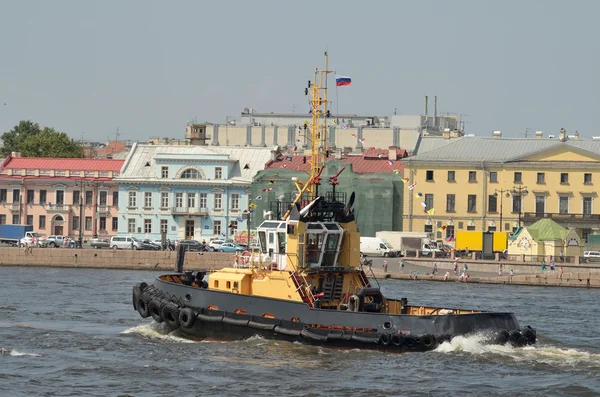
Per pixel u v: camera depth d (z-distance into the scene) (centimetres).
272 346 14450
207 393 12444
